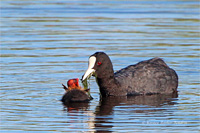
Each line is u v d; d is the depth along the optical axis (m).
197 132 10.02
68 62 16.91
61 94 13.16
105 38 20.59
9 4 29.59
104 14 26.17
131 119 10.95
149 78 13.96
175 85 14.23
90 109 11.89
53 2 30.69
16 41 20.02
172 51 18.45
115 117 11.09
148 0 31.75
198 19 24.52
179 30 22.09
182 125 10.47
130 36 20.94
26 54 17.98
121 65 16.58
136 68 14.32
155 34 21.31
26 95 12.95
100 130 10.16
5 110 11.52
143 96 13.53
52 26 23.09
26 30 22.14
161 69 14.40
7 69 15.83
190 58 17.47
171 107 12.00
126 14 26.09
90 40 20.25
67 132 10.03
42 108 11.81
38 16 25.50
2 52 18.22
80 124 10.56
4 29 22.30
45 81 14.46
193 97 13.02
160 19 24.62
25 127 10.34
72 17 25.34
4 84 13.99
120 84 13.65
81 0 31.77
